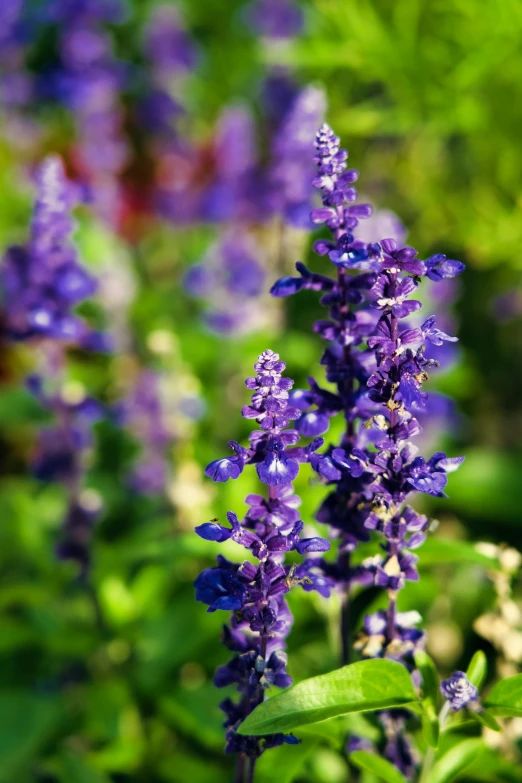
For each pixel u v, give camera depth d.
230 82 1.23
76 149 1.17
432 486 0.38
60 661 0.64
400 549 0.41
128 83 1.25
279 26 1.08
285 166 0.70
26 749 0.57
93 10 1.11
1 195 1.12
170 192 1.10
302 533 0.43
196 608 0.61
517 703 0.41
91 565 0.60
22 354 0.91
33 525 0.70
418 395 0.38
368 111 0.86
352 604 0.57
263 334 0.81
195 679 0.63
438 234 0.90
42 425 0.67
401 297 0.38
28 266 0.58
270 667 0.39
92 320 0.87
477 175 0.88
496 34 0.74
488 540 0.78
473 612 0.64
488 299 0.97
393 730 0.44
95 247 0.96
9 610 0.71
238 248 0.86
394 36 0.85
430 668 0.41
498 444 0.93
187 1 1.29
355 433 0.42
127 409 0.68
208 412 0.77
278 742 0.40
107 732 0.57
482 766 0.47
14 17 1.16
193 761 0.57
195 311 0.97
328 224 0.40
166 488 0.65
